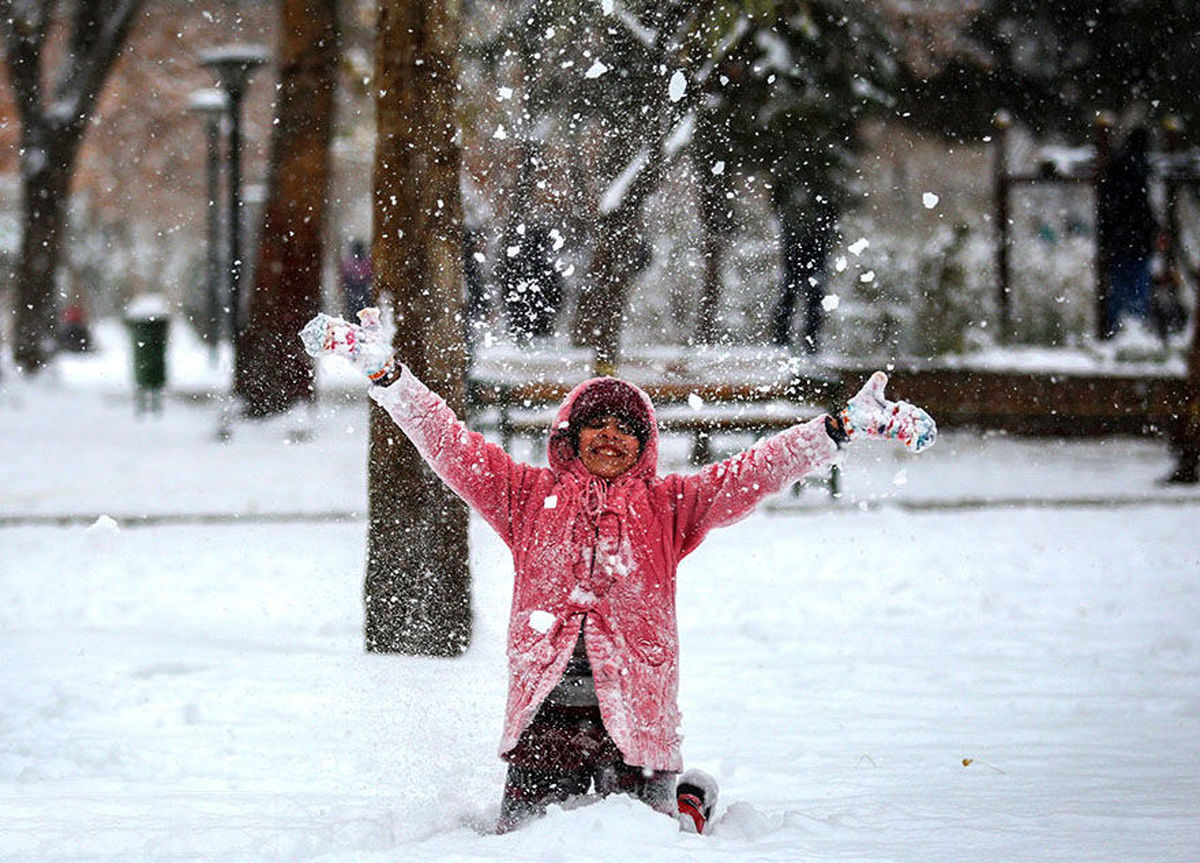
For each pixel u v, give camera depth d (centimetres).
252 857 1088
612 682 1185
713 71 4422
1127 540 3584
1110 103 6119
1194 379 4712
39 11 8075
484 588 2767
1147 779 1473
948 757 1603
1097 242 6469
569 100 3941
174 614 2684
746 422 4153
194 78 10738
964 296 6419
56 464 5209
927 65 6059
